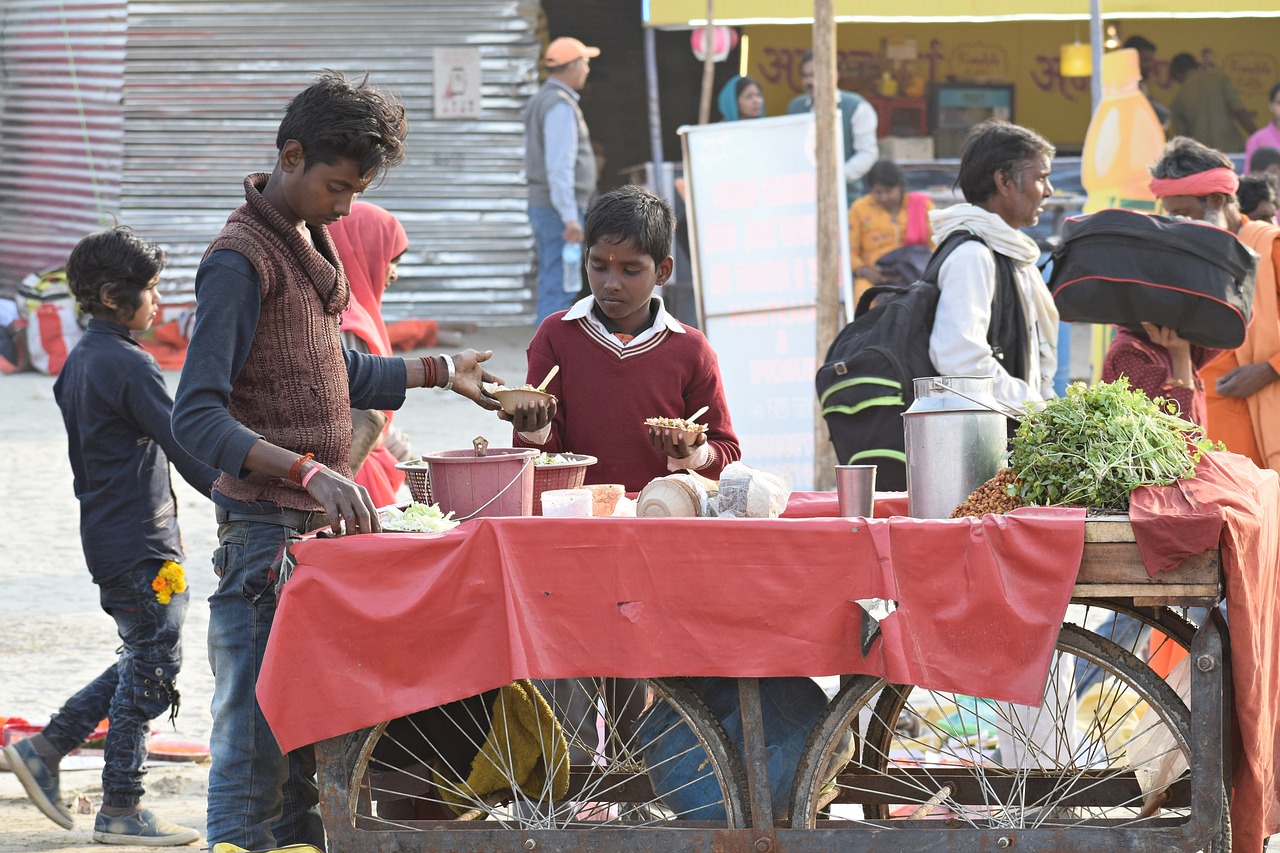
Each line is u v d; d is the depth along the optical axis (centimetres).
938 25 2538
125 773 606
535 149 1977
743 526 430
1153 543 414
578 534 432
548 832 449
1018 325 636
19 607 1007
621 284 536
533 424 502
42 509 1314
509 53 2302
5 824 640
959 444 463
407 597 430
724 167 1070
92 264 602
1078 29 2530
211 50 2284
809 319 1056
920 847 445
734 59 2641
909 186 2033
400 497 884
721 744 451
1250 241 716
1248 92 2553
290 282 448
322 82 446
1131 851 438
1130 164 1098
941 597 426
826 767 454
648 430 538
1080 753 522
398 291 2308
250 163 2295
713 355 565
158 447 616
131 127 2289
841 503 466
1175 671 534
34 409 1803
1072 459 439
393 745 500
